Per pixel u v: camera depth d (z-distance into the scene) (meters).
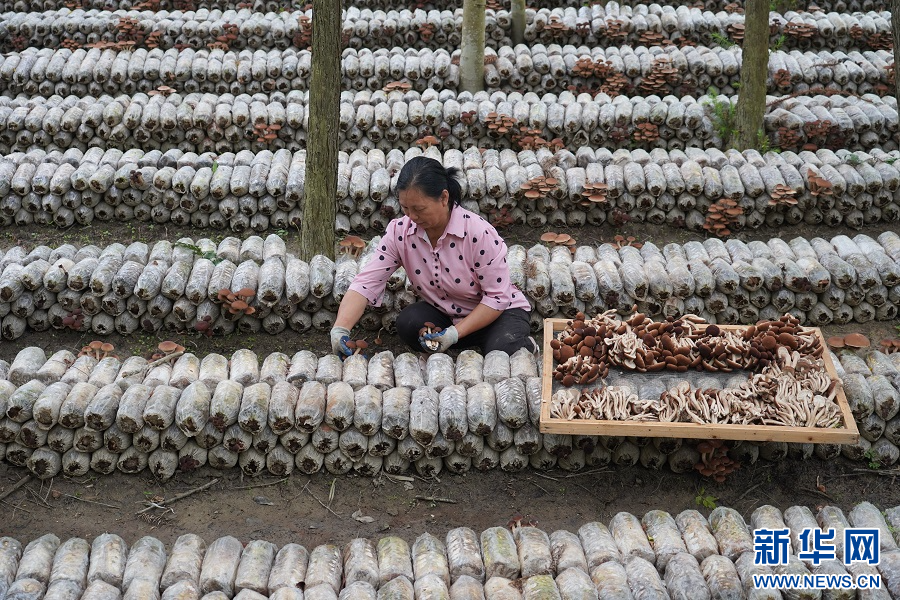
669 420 3.89
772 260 5.45
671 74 8.08
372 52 8.45
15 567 3.46
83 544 3.56
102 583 3.33
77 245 6.02
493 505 4.09
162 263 5.16
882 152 6.75
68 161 6.38
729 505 4.11
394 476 4.19
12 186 6.08
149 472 4.14
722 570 3.40
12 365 4.40
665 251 5.64
